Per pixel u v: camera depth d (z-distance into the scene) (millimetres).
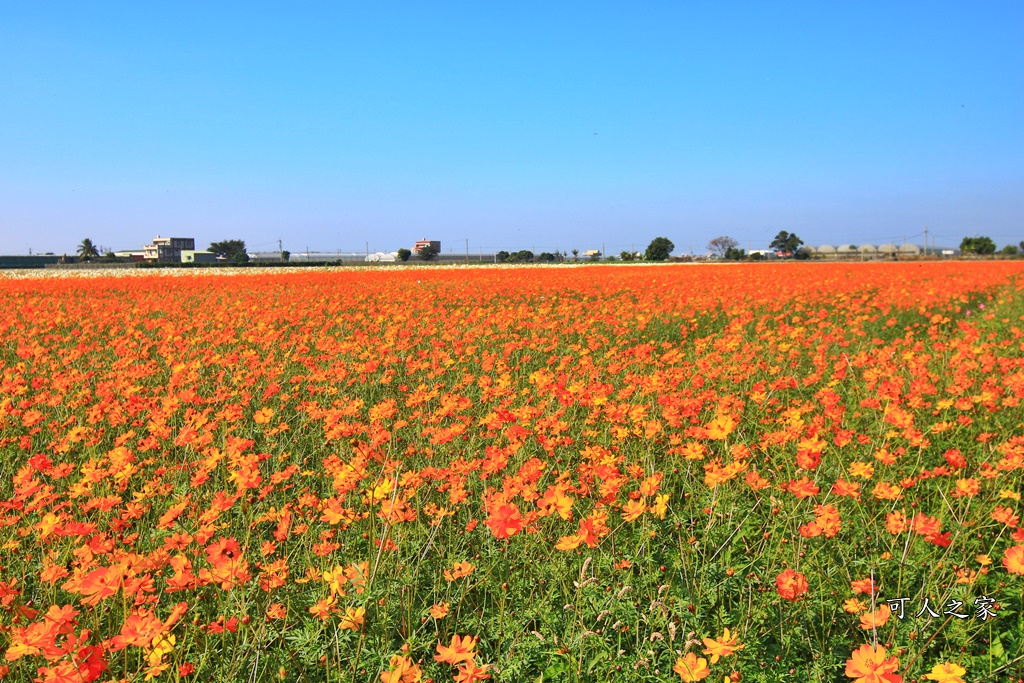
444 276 29484
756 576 3238
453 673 2916
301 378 7535
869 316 14312
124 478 3889
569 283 22469
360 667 2898
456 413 5656
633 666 2715
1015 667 2836
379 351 8672
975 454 4844
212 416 6527
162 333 11375
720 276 25969
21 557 3719
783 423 5230
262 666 2850
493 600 3354
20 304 17281
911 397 5594
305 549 3564
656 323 13094
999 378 6367
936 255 77688
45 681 2342
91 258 95500
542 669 2936
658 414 5684
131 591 2617
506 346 8609
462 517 4090
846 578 3307
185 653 2977
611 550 3523
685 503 4449
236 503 4176
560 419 5457
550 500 3025
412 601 3215
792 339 10000
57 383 6605
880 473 4484
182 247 114062
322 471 5035
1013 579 3379
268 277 29547
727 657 2734
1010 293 17547
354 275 31297
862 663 2191
